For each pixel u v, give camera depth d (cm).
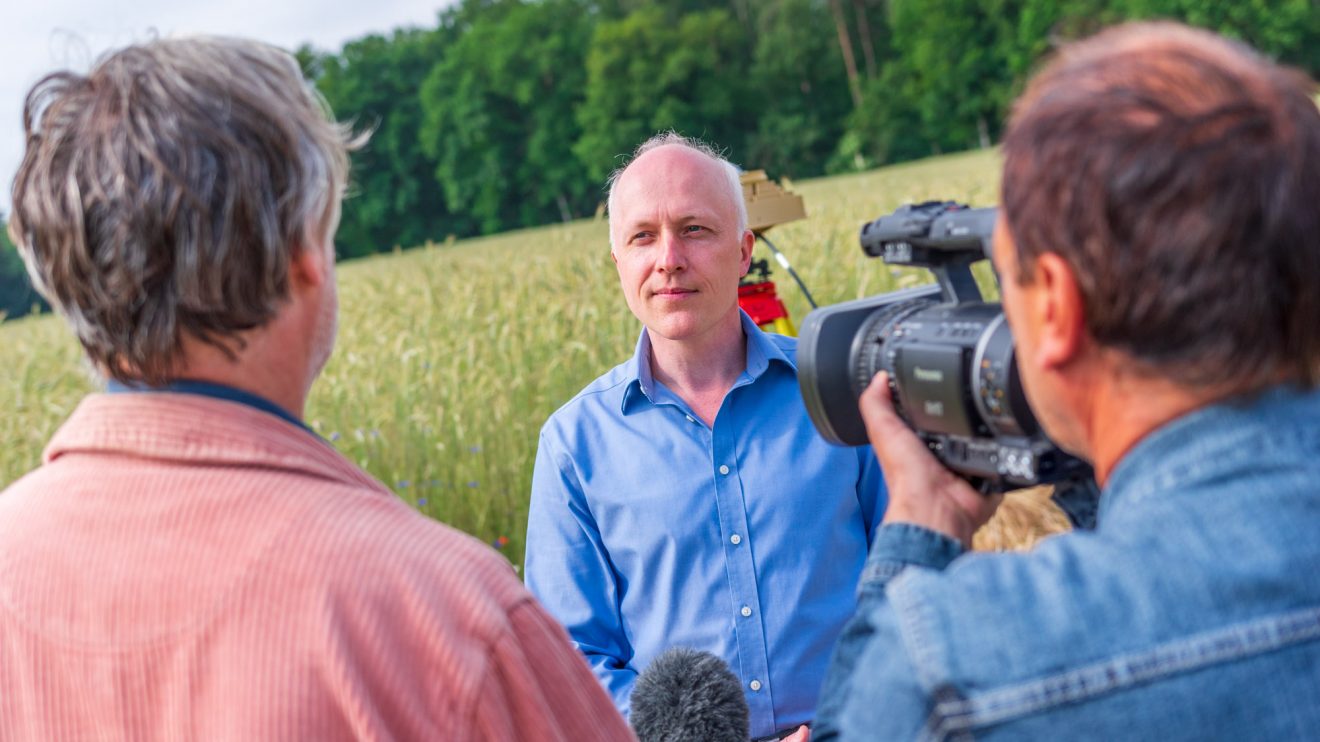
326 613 97
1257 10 5438
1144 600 83
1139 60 88
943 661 86
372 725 95
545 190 7444
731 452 222
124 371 107
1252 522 84
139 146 99
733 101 7094
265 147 104
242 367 108
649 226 219
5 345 1245
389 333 838
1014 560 90
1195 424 88
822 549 219
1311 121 85
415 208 7788
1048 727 83
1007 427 108
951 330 118
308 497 102
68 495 105
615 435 228
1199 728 81
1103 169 84
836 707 101
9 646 102
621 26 7025
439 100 7462
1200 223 81
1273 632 81
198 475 102
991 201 1118
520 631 105
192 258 99
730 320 229
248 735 95
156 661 98
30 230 103
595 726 109
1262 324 83
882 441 120
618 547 224
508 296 794
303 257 108
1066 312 89
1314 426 88
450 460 571
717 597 218
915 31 6738
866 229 146
